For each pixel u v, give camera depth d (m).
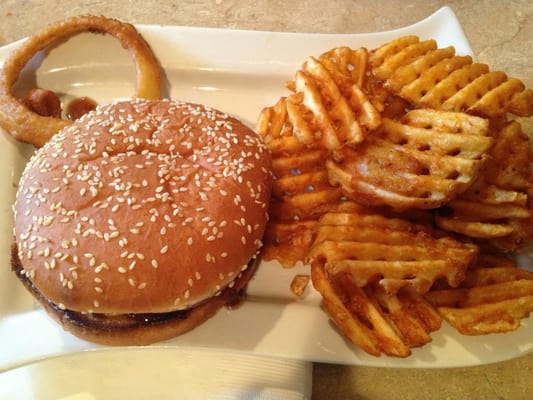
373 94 0.24
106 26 0.27
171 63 0.28
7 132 0.26
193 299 0.18
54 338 0.20
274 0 0.35
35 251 0.18
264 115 0.24
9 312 0.21
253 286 0.23
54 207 0.18
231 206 0.19
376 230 0.20
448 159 0.20
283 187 0.22
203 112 0.22
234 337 0.20
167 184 0.19
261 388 0.20
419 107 0.23
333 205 0.22
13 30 0.33
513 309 0.20
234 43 0.28
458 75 0.22
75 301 0.18
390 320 0.20
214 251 0.18
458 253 0.20
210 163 0.20
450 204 0.21
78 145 0.20
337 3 0.35
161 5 0.34
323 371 0.22
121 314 0.19
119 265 0.18
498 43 0.33
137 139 0.20
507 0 0.35
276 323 0.21
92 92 0.29
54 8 0.34
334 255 0.19
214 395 0.20
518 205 0.21
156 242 0.18
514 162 0.21
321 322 0.21
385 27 0.34
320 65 0.23
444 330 0.21
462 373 0.22
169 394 0.20
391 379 0.22
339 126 0.22
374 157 0.21
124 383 0.20
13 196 0.25
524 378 0.22
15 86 0.28
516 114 0.23
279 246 0.23
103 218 0.18
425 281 0.19
